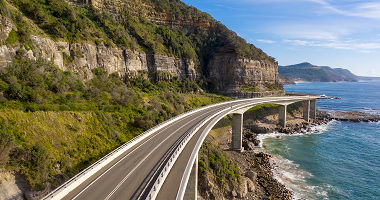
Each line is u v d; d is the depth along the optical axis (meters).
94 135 39.09
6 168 24.36
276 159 65.44
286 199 45.09
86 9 87.75
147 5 127.31
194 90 113.00
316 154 69.50
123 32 90.81
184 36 135.50
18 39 45.22
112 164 29.44
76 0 88.31
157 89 90.56
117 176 26.08
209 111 71.94
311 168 59.66
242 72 128.75
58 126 35.16
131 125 48.44
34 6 58.38
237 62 128.12
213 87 128.75
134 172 27.12
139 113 54.69
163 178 24.61
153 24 122.81
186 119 59.16
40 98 37.19
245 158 65.12
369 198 46.50
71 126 37.03
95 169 26.97
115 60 79.06
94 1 93.19
